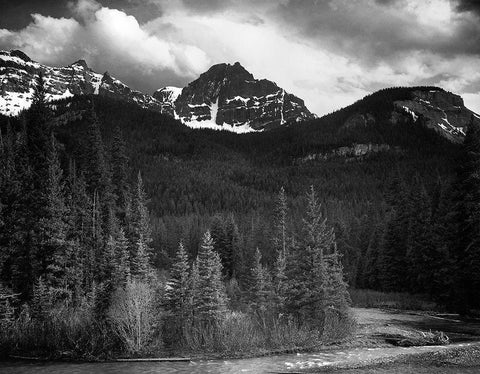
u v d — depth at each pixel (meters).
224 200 184.88
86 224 49.72
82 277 42.03
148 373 22.52
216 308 33.25
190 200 182.50
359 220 111.06
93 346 26.33
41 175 43.72
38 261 38.47
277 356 26.62
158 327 29.44
